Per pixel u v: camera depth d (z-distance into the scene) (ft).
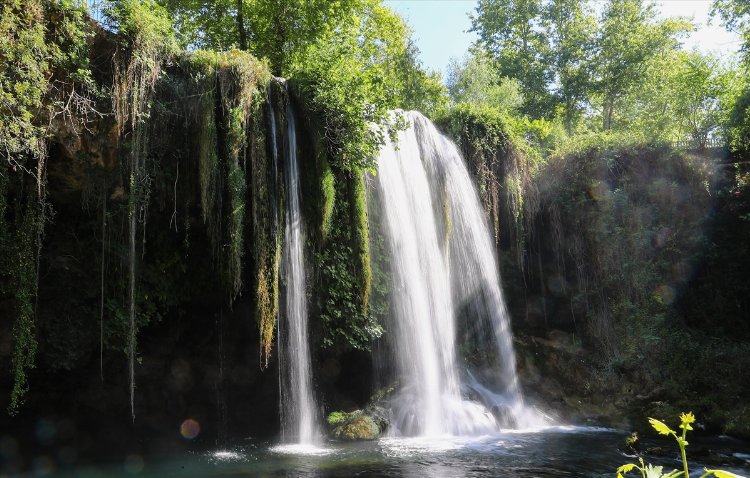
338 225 46.60
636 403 50.93
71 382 38.86
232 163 39.32
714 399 49.90
